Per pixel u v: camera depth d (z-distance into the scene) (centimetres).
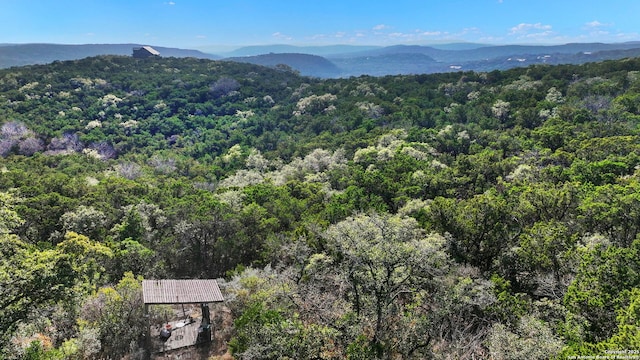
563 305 1675
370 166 5784
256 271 2436
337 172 6022
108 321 1845
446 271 1869
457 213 2669
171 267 3125
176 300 1814
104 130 10606
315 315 1736
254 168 8119
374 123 9506
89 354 1662
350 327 1552
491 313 1772
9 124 8700
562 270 2069
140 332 1908
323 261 2078
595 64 10356
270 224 3303
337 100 12556
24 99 11231
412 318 1666
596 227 2444
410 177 4666
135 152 9862
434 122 9000
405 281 1655
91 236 3406
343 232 1655
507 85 10156
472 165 4959
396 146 6669
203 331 1895
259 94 15688
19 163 6750
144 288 1905
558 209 2728
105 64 16388
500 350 1364
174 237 3131
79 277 1617
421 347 1591
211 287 2003
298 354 1454
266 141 10688
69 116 11000
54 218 3603
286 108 13525
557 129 6119
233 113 14012
